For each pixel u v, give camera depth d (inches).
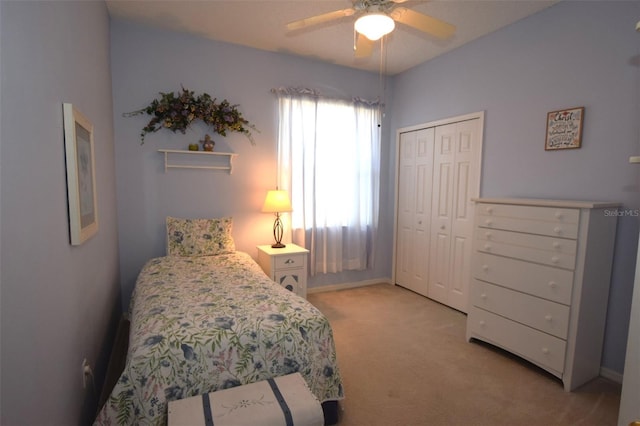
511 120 113.1
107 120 99.9
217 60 127.9
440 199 142.5
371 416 72.5
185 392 55.9
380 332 114.3
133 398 53.5
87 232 59.5
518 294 92.4
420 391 81.5
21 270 34.0
